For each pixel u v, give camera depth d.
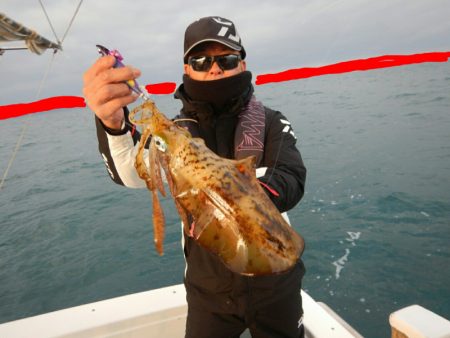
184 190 1.07
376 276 5.38
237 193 1.02
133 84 1.21
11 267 6.89
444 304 4.68
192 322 2.03
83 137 24.02
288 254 1.00
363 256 5.90
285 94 34.00
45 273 6.54
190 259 2.04
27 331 2.43
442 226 6.42
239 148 1.89
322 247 6.35
